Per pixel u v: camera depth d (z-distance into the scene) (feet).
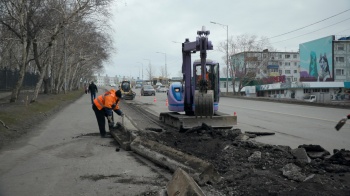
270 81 258.78
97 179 21.02
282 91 206.90
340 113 67.77
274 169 21.13
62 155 27.91
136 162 25.39
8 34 86.84
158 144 26.30
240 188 17.67
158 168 23.56
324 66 231.91
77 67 206.90
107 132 39.86
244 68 212.84
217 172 19.49
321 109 79.51
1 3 72.69
